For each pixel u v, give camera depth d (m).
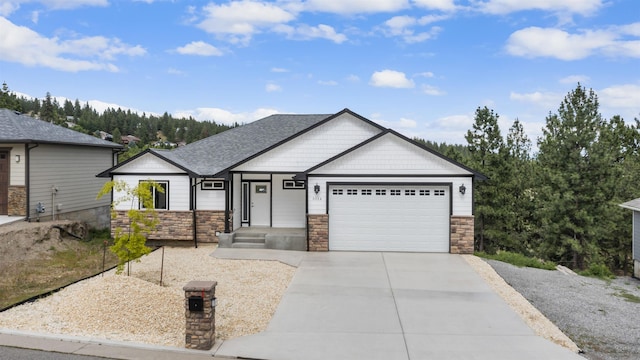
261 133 19.64
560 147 23.03
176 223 15.68
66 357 6.15
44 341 6.72
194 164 16.80
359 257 13.93
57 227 15.56
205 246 15.77
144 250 10.09
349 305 9.22
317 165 14.79
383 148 14.73
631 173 25.52
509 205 24.94
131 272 11.71
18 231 14.15
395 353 6.80
